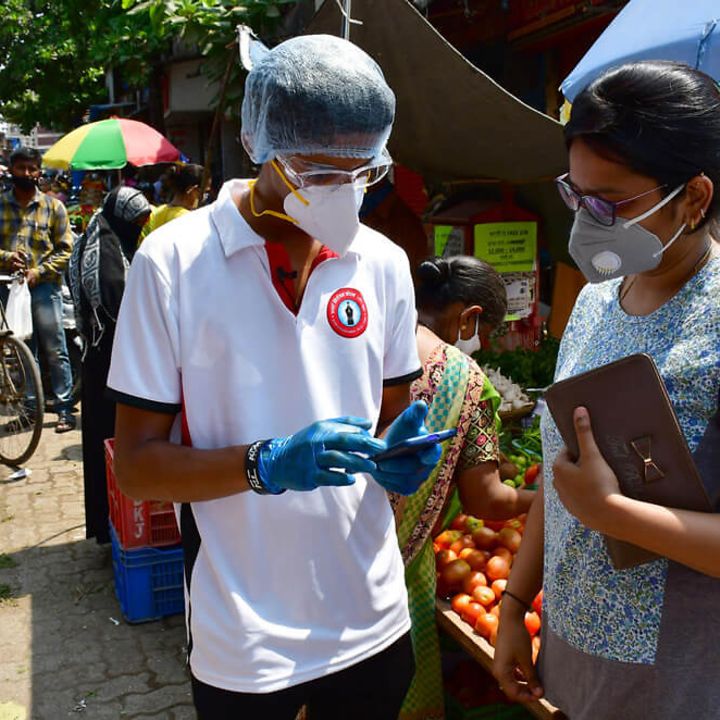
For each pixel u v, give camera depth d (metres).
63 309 6.54
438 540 2.57
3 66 16.28
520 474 2.98
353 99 1.35
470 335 2.39
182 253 1.46
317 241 1.56
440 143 3.85
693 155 1.23
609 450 1.31
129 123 7.23
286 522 1.50
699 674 1.33
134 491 1.50
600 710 1.43
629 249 1.32
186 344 1.46
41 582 3.90
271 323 1.50
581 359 1.52
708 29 2.40
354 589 1.59
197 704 1.58
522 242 4.11
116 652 3.33
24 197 5.83
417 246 4.71
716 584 1.32
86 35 8.07
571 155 1.34
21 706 2.99
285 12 5.25
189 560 1.58
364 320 1.58
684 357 1.29
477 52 6.05
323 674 1.54
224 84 3.94
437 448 1.45
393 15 3.18
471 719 2.42
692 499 1.26
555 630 1.55
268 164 1.48
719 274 1.29
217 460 1.42
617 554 1.34
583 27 4.98
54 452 5.76
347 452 1.35
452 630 2.20
